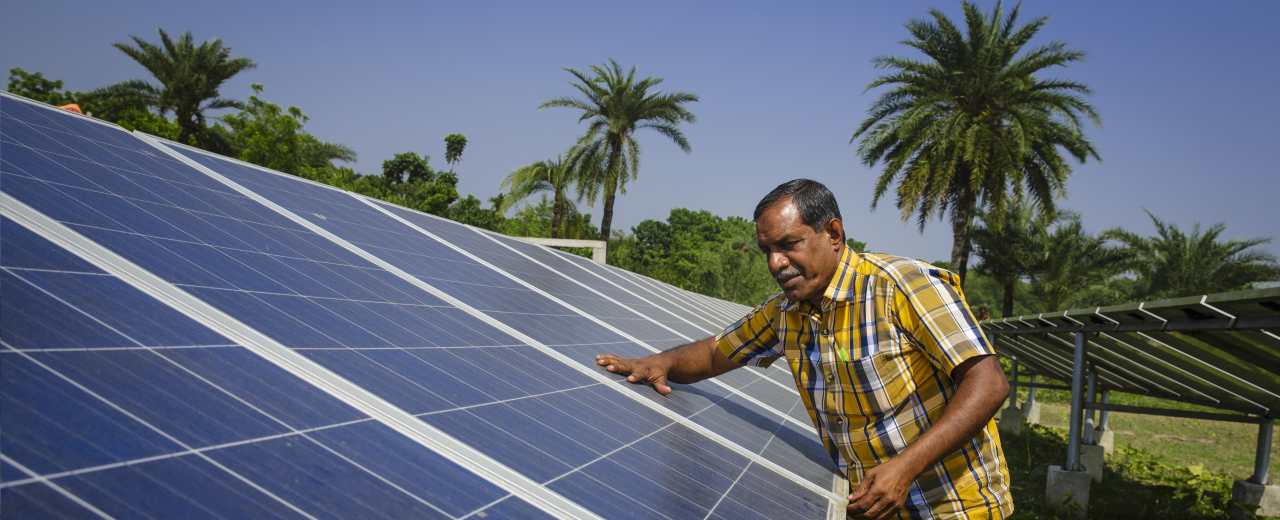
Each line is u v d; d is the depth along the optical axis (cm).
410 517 137
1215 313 557
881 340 289
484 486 165
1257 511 984
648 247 10294
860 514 263
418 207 5844
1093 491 1134
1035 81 2644
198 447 129
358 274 327
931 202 2803
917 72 2694
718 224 11038
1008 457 1416
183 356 164
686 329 762
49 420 117
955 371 273
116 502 105
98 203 251
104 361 145
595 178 3706
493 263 581
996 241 3619
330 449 152
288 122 4525
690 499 209
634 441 249
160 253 230
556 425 232
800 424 418
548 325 403
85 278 183
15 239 187
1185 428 2044
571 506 171
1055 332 1012
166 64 3738
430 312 314
